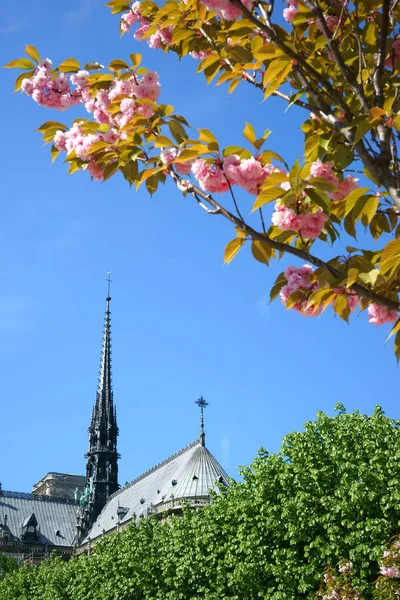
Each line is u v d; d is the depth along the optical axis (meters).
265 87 7.86
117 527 133.38
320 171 7.58
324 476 41.19
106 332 182.00
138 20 10.60
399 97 7.24
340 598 33.38
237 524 45.44
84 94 9.89
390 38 8.66
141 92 9.22
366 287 7.23
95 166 9.20
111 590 56.53
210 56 9.16
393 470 37.91
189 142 7.71
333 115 7.82
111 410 173.88
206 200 7.78
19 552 157.50
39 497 173.38
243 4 7.83
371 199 7.04
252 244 7.62
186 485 112.12
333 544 37.47
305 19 8.74
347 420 45.00
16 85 9.96
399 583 31.31
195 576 46.97
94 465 167.50
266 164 7.41
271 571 40.78
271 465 44.56
